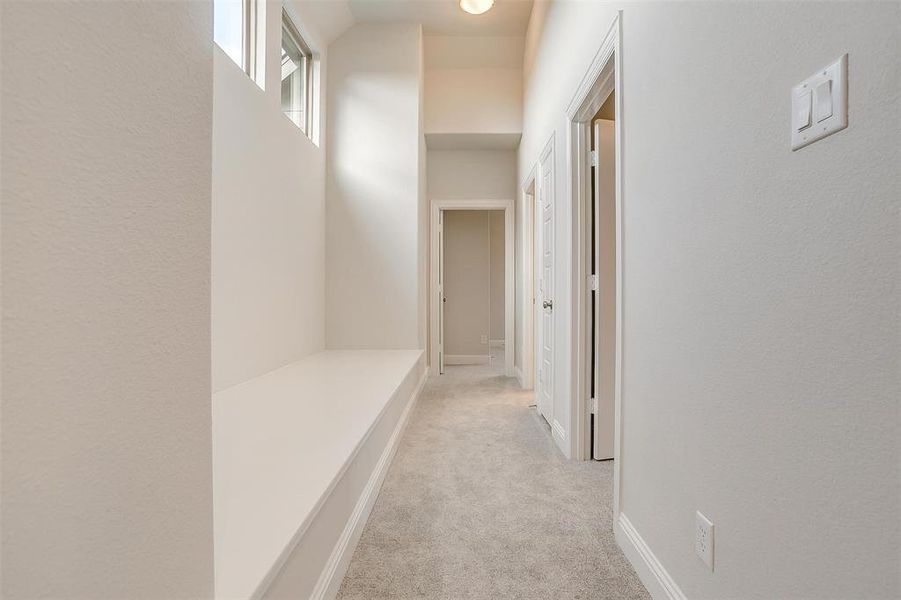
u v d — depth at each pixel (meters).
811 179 0.83
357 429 1.93
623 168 1.77
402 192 4.48
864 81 0.72
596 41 2.15
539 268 3.90
